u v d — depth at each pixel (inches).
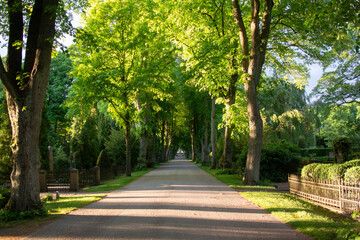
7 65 385.1
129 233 264.2
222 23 869.8
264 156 843.4
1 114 871.1
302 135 1327.5
